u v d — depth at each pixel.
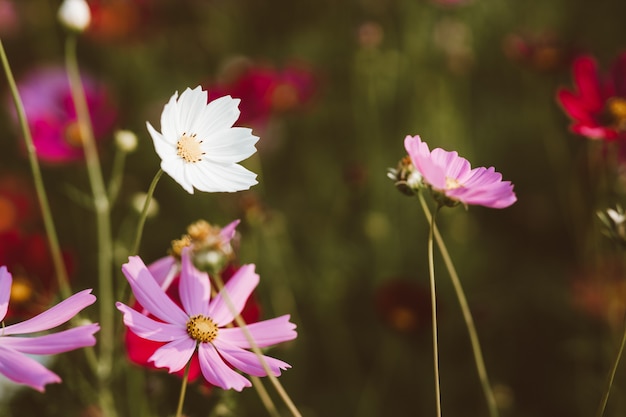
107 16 1.81
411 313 1.16
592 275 1.25
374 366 1.27
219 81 1.58
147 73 1.86
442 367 1.25
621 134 1.00
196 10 1.95
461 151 1.58
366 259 1.41
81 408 0.96
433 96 1.64
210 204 1.44
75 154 1.32
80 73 1.66
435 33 1.69
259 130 1.50
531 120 1.63
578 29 1.88
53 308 0.73
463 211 1.45
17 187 1.48
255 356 0.77
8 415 0.99
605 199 1.14
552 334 1.27
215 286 0.83
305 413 1.18
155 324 0.77
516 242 1.47
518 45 1.41
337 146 1.65
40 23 1.98
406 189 0.79
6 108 1.70
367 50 1.59
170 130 0.79
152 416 0.97
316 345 1.31
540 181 1.56
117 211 1.48
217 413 0.90
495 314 1.30
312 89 1.52
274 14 1.96
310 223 1.49
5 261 0.96
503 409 1.19
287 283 1.31
